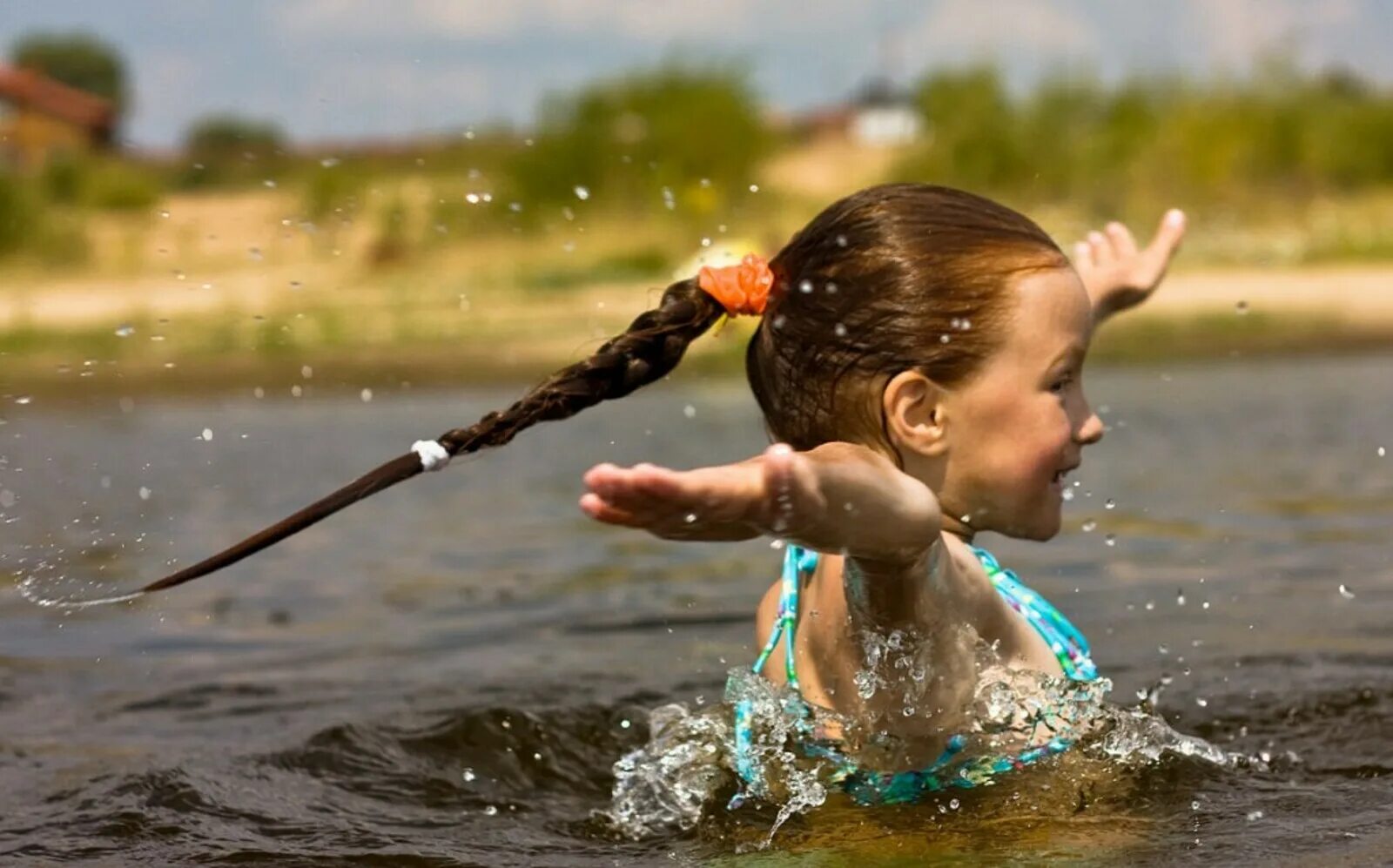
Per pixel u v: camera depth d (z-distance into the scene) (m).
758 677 3.74
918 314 3.31
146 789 3.76
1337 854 3.04
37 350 16.64
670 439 10.19
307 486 8.55
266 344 16.78
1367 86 30.52
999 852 3.13
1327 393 11.39
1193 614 5.25
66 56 66.62
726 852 3.27
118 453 10.25
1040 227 3.50
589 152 25.22
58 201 27.41
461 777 3.93
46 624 5.65
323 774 3.93
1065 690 3.71
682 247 23.27
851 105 57.47
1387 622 5.07
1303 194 27.64
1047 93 28.84
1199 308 17.56
